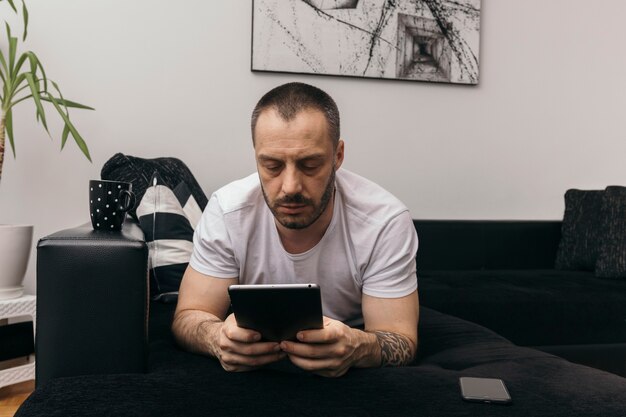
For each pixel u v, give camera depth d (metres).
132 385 0.93
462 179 3.19
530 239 3.09
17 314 2.07
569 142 3.35
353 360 1.02
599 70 3.39
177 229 1.93
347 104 3.01
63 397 0.88
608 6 3.39
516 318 2.23
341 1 2.96
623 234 2.74
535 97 3.29
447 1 3.11
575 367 1.09
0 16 2.60
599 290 2.38
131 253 1.07
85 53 2.70
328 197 1.06
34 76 2.24
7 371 2.03
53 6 2.66
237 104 2.88
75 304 1.06
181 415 0.81
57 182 2.69
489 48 3.21
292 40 2.91
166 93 2.79
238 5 2.86
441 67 3.12
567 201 3.13
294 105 0.99
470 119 3.20
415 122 3.11
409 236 1.28
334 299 1.34
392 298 1.25
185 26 2.81
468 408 0.84
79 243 1.06
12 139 2.31
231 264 1.30
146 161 2.22
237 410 0.83
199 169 2.85
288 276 1.29
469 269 3.00
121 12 2.74
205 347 1.12
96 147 2.72
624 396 0.90
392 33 3.04
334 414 0.82
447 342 1.43
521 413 0.83
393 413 0.82
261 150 1.00
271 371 1.04
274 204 1.03
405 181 3.11
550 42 3.30
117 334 1.07
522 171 3.29
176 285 1.87
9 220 2.64
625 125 3.43
